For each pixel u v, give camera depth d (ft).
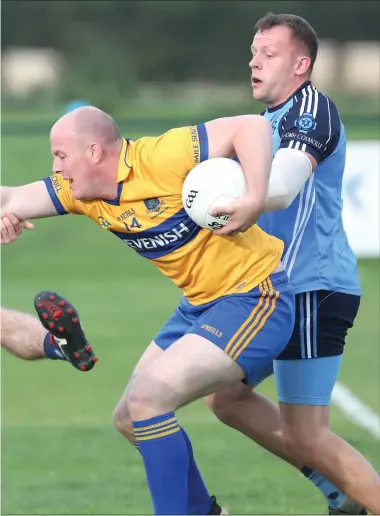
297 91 55.62
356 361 108.58
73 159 47.55
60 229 197.36
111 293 154.81
